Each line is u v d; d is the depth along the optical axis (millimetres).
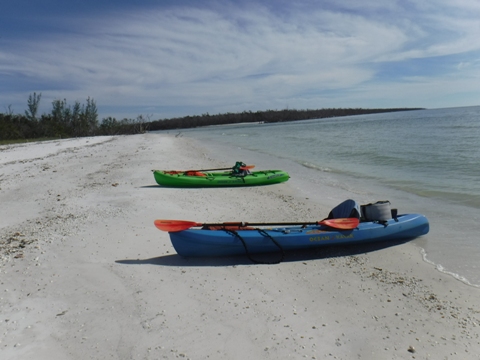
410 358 3941
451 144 22047
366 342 4203
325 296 5270
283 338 4230
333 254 6805
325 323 4574
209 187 13203
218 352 3967
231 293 5270
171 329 4375
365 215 7441
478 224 8047
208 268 6086
